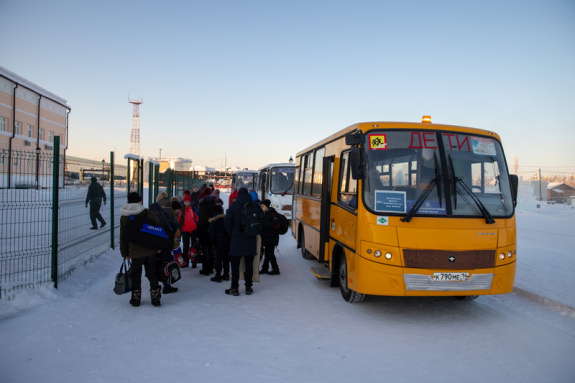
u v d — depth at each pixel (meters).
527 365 4.52
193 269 9.68
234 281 7.24
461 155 6.11
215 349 4.74
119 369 4.14
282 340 5.11
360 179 6.02
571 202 41.78
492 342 5.21
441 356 4.73
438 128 6.27
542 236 16.75
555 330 5.70
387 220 5.75
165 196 9.62
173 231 6.83
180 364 4.29
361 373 4.22
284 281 8.53
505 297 7.45
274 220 8.98
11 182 6.77
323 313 6.31
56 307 6.11
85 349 4.62
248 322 5.77
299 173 11.90
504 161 6.28
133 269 6.33
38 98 35.94
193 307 6.45
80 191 8.97
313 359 4.54
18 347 4.62
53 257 6.86
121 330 5.28
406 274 5.62
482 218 5.86
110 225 10.54
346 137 6.43
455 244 5.69
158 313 6.07
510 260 5.89
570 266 10.02
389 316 6.25
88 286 7.41
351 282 6.26
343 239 6.88
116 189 11.64
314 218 9.28
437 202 5.85
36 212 7.38
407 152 6.07
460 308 6.74
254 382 3.93
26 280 6.79
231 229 7.19
